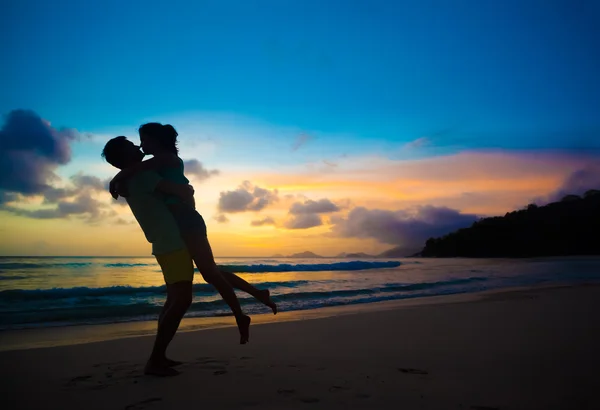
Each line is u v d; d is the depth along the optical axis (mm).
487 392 2479
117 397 2383
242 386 2590
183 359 3510
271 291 11172
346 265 24344
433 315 6340
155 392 2475
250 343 4336
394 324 5551
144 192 2848
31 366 3344
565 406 2236
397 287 12562
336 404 2242
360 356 3580
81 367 3289
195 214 2961
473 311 6758
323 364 3242
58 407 2225
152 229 2881
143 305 8047
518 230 63250
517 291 10906
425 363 3266
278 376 2838
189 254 2906
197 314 7414
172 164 2971
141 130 3068
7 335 5414
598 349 3809
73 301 8625
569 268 23000
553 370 3025
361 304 8898
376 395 2400
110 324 6355
